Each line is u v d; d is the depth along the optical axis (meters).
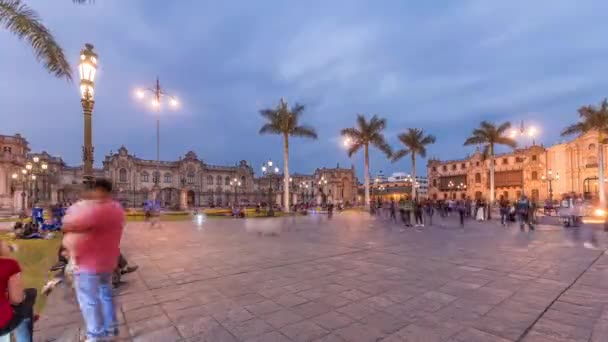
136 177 63.62
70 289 4.70
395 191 85.12
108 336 2.89
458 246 9.15
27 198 33.62
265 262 6.96
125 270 5.63
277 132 30.92
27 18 7.04
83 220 2.77
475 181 65.12
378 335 3.30
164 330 3.42
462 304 4.21
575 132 29.41
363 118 35.03
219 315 3.86
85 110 6.76
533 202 16.94
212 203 64.81
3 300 2.39
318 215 27.86
